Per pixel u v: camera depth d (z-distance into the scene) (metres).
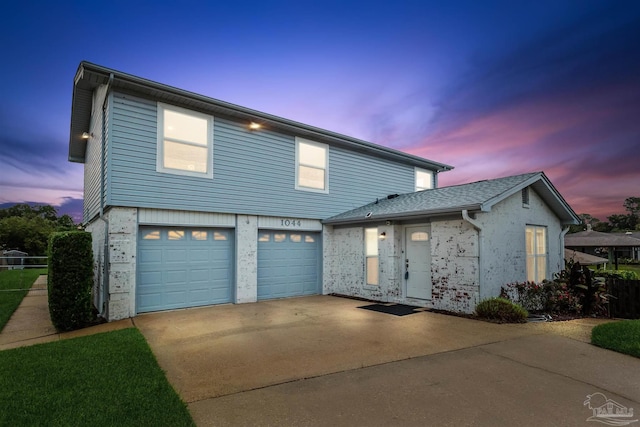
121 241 7.65
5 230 28.50
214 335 6.05
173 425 2.88
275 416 3.12
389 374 4.19
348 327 6.66
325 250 11.45
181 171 8.55
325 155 11.59
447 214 8.37
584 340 5.76
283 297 10.53
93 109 10.18
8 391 3.50
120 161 7.69
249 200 9.68
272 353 5.03
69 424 2.84
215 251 9.20
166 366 4.47
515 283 8.64
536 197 9.91
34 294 11.28
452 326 6.75
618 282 7.87
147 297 8.08
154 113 8.21
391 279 9.67
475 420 3.04
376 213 9.87
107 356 4.63
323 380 4.00
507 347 5.34
